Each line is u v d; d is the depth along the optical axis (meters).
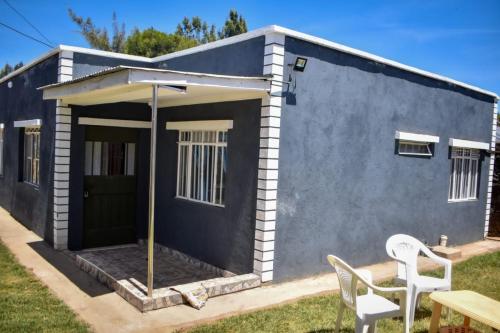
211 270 7.24
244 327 5.04
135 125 8.70
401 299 4.46
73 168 8.27
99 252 8.34
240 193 6.72
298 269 6.82
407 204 8.66
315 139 6.85
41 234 9.05
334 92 7.05
